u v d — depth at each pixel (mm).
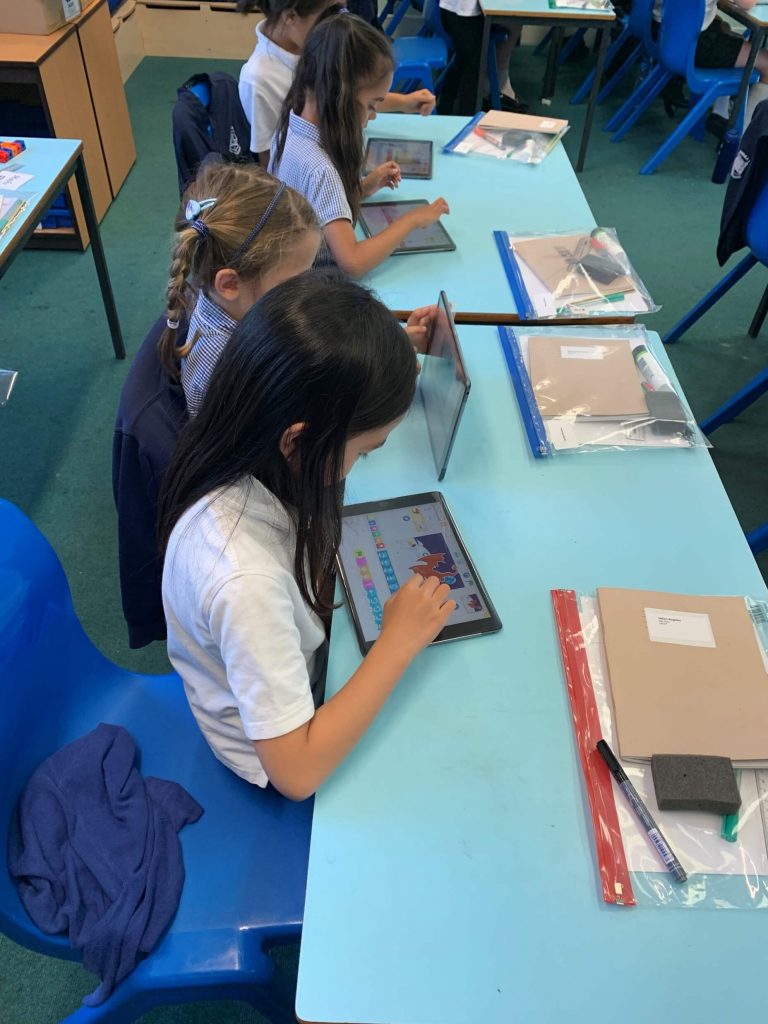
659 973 695
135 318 2770
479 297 1577
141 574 1336
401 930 713
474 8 3520
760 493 2252
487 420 1287
